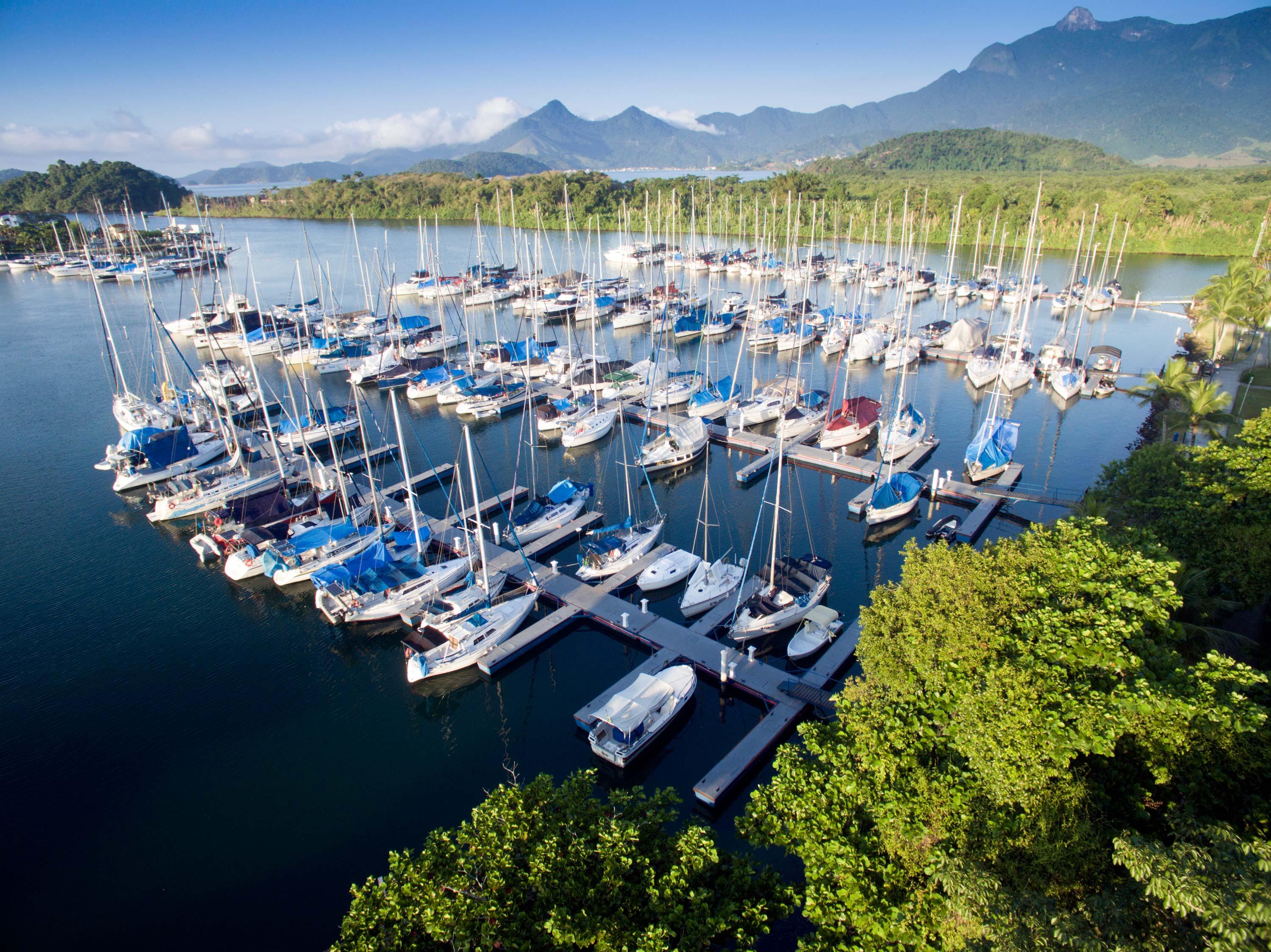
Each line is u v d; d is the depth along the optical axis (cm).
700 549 4750
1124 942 1372
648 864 1827
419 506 5356
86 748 3247
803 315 9331
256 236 19788
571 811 1978
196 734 3341
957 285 11950
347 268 15200
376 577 4162
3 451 6469
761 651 3797
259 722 3434
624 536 4644
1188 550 3083
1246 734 1845
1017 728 1831
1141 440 6278
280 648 3962
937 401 7394
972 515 4944
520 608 3975
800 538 4872
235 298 10150
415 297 12888
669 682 3375
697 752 3238
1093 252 11075
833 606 4094
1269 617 3316
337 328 9269
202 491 5347
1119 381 7838
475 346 9588
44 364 8938
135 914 2498
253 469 5794
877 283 12400
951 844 1884
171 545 4997
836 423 6225
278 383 8319
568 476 5912
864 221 16900
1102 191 15762
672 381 7338
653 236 17575
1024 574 2378
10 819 2869
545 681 3703
